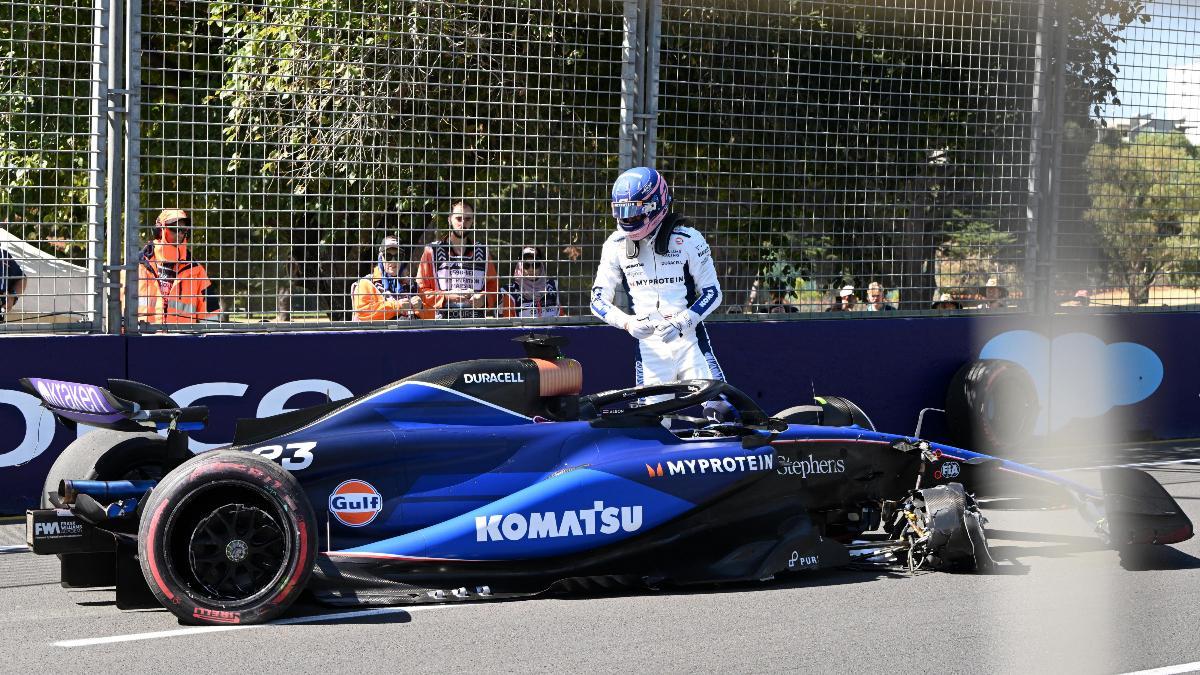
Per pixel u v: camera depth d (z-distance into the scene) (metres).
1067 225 10.62
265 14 8.23
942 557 6.27
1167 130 10.83
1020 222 10.47
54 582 6.13
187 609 5.16
